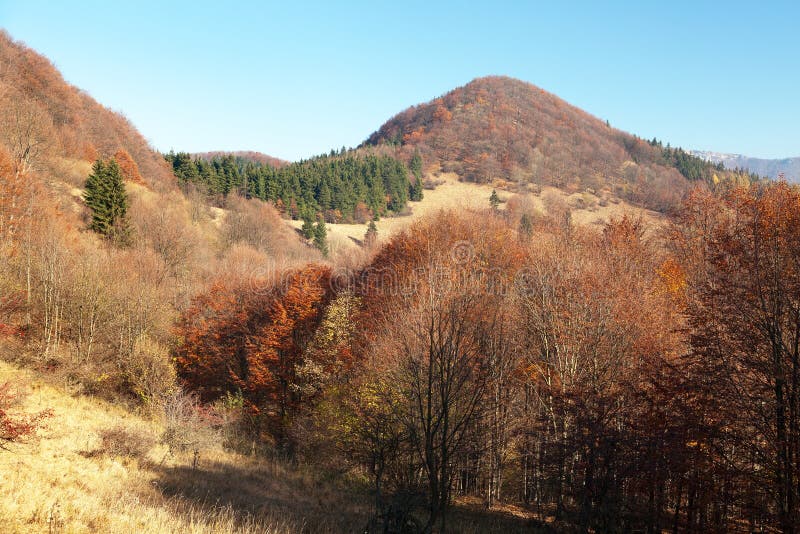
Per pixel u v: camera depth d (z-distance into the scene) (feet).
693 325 58.49
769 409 50.34
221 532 38.04
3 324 98.99
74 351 106.01
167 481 57.62
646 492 55.01
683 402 54.34
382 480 58.59
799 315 50.08
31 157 186.09
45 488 41.06
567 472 57.62
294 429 97.40
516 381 78.28
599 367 71.67
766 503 49.16
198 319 136.05
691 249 115.44
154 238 206.18
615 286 79.82
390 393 68.95
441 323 57.82
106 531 33.17
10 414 57.41
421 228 151.02
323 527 51.65
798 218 61.21
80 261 124.47
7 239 124.36
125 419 88.89
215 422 94.07
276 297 132.57
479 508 73.51
